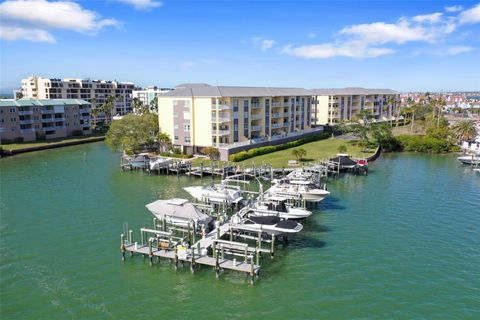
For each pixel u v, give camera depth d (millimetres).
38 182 64875
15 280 31812
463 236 40469
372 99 150625
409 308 27828
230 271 33500
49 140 117188
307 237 40656
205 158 82812
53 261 35156
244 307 28219
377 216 46969
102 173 72750
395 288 30438
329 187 61188
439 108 138000
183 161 76312
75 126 131875
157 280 32000
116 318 26938
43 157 91562
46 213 48156
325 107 135000
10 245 38531
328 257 35875
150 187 61656
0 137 106750
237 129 88438
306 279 31969
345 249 37562
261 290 30438
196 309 28016
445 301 28672
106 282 31609
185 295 29828
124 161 82688
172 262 34781
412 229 42562
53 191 58750
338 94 134375
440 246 38062
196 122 86188
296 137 107062
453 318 26719
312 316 27062
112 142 87500
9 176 69625
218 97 81938
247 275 32719
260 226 38812
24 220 45625
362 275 32500
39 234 41344
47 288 30672
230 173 70062
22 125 112625
